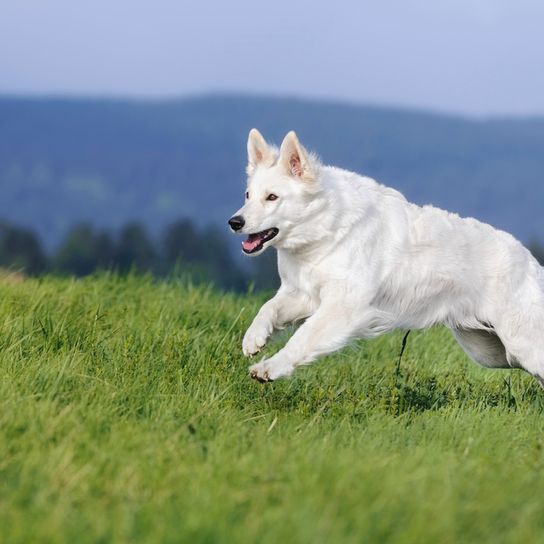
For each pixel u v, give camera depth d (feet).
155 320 42.73
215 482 23.43
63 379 31.81
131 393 31.55
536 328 37.83
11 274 53.06
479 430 32.09
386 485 22.82
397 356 45.96
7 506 21.57
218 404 32.50
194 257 412.98
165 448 26.11
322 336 34.73
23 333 37.47
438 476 24.52
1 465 24.04
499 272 37.93
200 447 26.66
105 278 53.52
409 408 35.83
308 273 36.14
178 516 21.18
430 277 36.73
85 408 29.07
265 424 31.42
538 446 29.58
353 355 44.91
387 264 36.09
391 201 36.96
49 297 45.21
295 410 33.65
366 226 35.68
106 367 34.58
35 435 26.16
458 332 40.09
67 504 21.67
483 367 44.32
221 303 49.98
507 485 24.45
